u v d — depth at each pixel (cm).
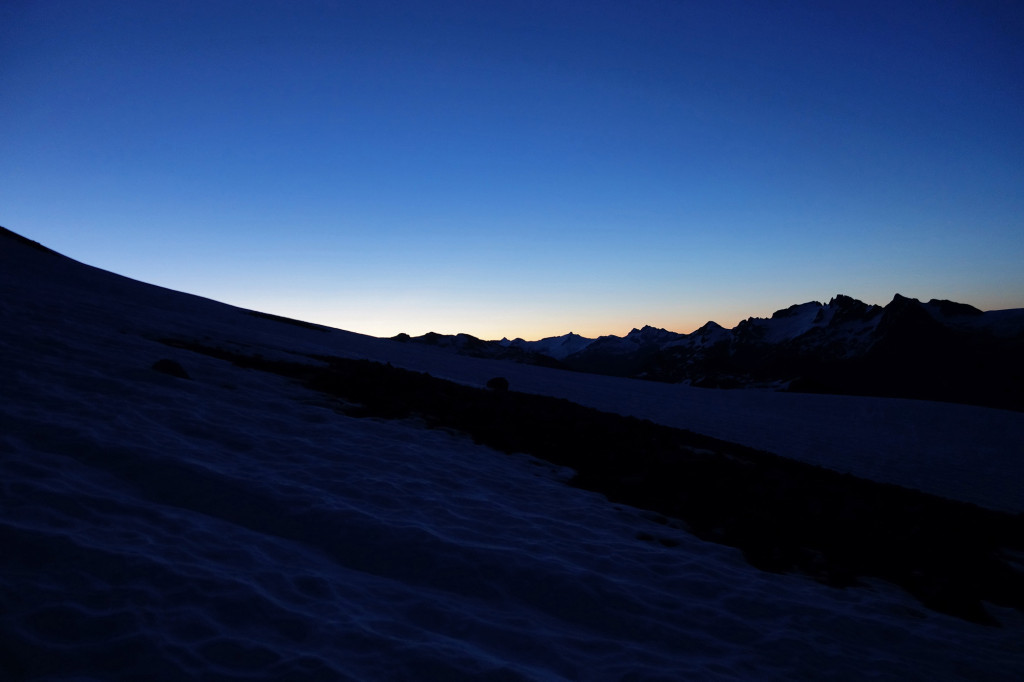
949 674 711
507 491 1146
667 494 1343
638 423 2394
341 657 475
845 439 3288
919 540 1331
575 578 760
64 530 577
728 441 2627
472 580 717
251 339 2686
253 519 773
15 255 4062
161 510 704
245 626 491
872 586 1021
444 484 1094
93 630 444
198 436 1055
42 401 1020
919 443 3312
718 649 671
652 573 853
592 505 1163
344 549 745
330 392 1730
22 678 392
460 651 524
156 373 1398
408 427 1513
